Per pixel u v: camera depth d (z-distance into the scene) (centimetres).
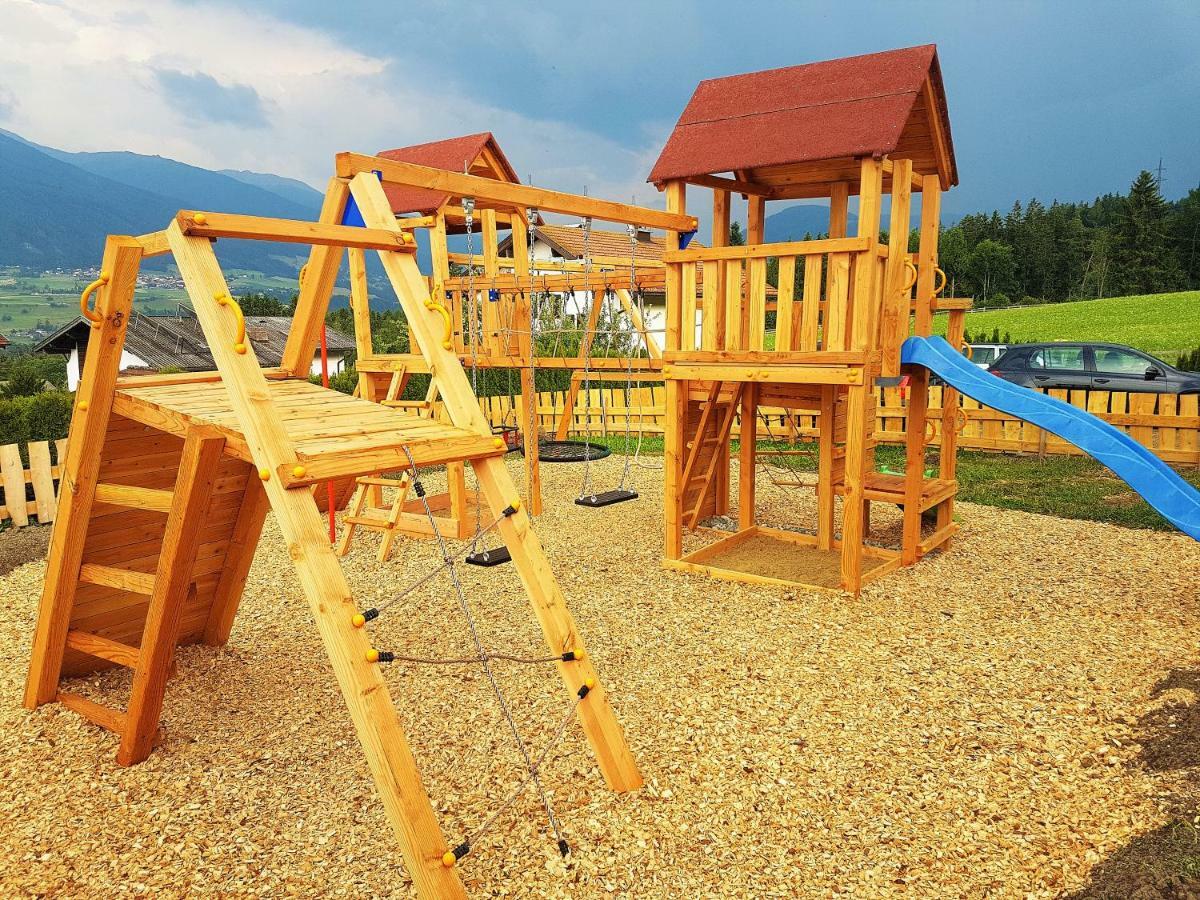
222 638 484
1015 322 4978
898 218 596
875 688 421
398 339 3747
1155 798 313
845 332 550
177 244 293
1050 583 594
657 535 744
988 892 267
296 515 260
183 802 329
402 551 699
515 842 295
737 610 541
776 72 628
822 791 326
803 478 1026
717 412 783
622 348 1226
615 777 324
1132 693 410
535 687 425
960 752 356
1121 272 8412
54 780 348
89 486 379
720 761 350
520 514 320
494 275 898
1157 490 524
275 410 275
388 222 346
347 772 348
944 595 568
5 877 284
